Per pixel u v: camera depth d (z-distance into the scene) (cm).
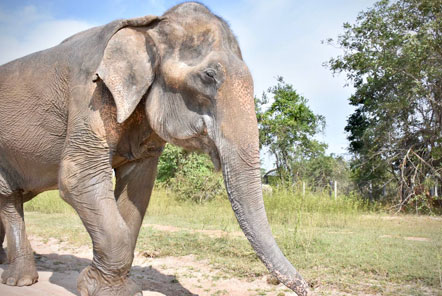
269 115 3278
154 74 300
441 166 1677
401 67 1645
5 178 401
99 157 311
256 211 249
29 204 1343
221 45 283
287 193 1107
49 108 353
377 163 1844
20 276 386
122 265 304
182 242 654
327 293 398
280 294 393
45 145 364
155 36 301
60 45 368
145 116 323
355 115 2594
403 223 1082
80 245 664
